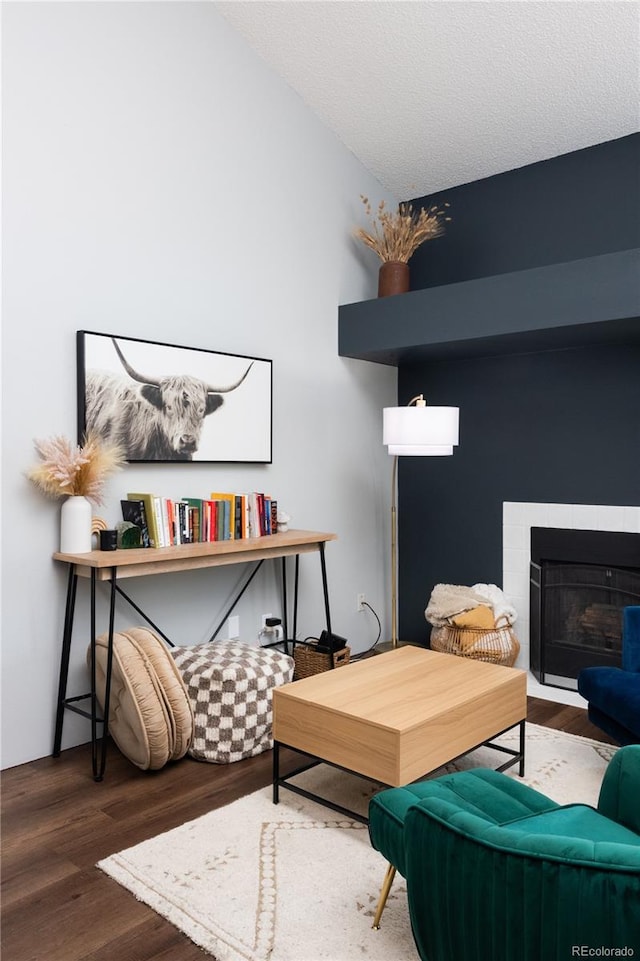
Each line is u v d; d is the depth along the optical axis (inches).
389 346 173.0
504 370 180.4
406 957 71.7
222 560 133.7
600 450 163.8
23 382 118.2
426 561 197.2
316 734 98.1
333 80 163.5
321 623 180.5
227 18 152.3
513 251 177.8
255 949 72.7
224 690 119.6
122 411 131.3
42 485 118.8
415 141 176.7
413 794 72.0
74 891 83.1
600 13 131.1
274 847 92.3
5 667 116.9
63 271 123.7
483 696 102.8
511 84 151.9
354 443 189.3
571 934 40.4
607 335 152.6
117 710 117.0
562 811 70.2
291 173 169.3
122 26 132.8
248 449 156.8
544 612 171.0
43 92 120.5
